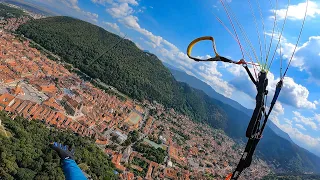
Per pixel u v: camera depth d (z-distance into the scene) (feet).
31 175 230.07
